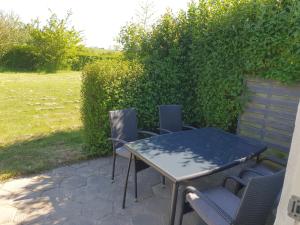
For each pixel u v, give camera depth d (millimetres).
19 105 8422
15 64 20766
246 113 4320
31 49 20656
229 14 4223
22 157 4469
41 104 8695
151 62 4852
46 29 20781
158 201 3355
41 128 6168
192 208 2512
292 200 940
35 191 3490
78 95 10422
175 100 5016
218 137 3504
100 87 4258
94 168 4207
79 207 3178
